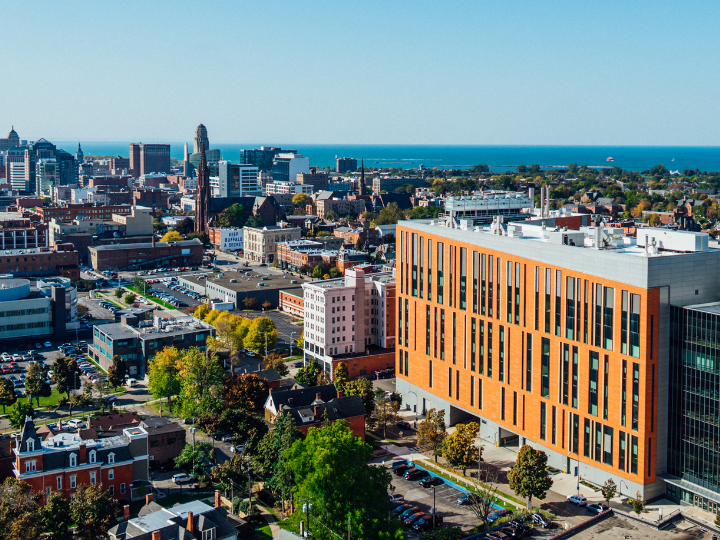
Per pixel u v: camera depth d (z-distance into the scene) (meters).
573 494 163.50
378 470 151.88
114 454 166.00
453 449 173.75
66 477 160.88
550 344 174.12
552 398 175.12
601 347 161.38
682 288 154.75
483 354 195.38
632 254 162.25
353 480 144.12
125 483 167.12
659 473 157.38
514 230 193.00
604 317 160.12
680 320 152.25
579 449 169.50
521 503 161.75
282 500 160.25
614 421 160.12
